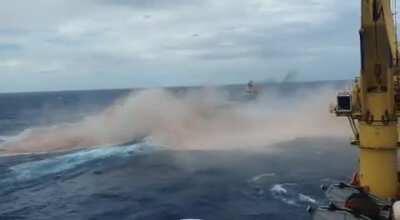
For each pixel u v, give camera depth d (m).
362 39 15.84
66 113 152.12
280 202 37.47
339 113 16.36
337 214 15.41
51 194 43.97
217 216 34.72
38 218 36.78
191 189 42.81
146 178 48.34
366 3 15.75
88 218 36.06
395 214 14.12
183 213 35.88
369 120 15.75
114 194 42.72
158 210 36.94
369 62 15.87
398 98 15.84
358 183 17.25
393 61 15.76
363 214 15.16
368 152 15.96
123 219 35.31
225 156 57.66
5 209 39.53
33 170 55.00
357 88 16.25
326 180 43.94
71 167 55.88
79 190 45.00
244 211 35.59
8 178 51.22
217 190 41.97
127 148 65.62
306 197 38.53
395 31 16.14
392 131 15.80
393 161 15.98
